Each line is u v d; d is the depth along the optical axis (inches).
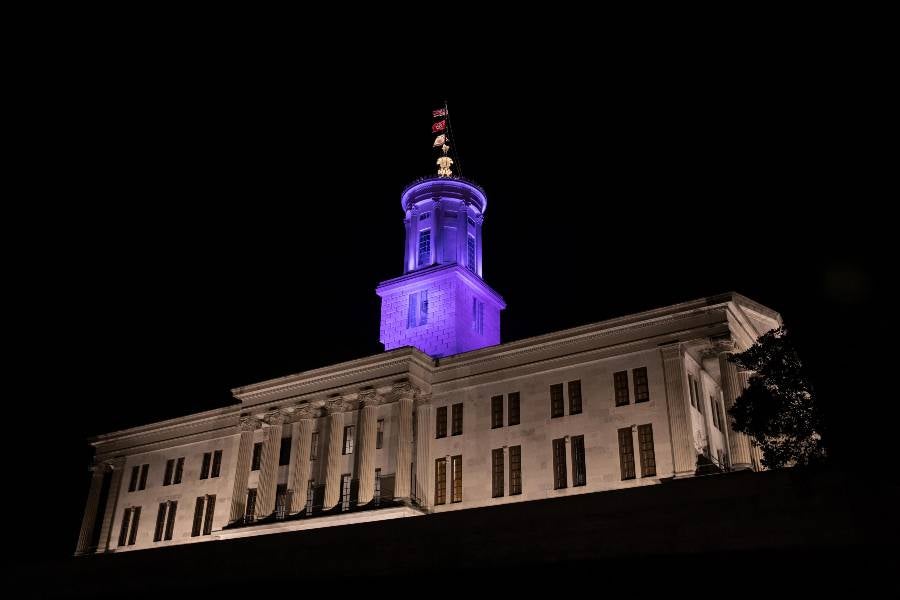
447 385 2245.3
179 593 1572.3
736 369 1860.2
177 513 2623.0
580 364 2058.3
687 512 1183.6
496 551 1299.2
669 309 1964.8
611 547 1211.9
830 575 1020.5
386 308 2679.6
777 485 1139.9
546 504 1309.1
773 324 2066.9
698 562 1127.0
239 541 1596.9
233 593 1504.7
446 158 3002.0
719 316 1909.4
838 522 1071.0
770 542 1103.6
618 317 2031.3
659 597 1088.8
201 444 2696.9
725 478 1187.3
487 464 2087.8
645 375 1959.9
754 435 1579.7
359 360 2287.2
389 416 2213.3
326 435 2320.4
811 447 1524.4
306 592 1413.6
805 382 1544.0
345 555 1443.2
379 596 1323.8
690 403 1920.5
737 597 1039.6
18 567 1863.9
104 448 2962.6
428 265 2726.4
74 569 1779.0
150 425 2847.0
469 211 2839.6
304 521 2150.6
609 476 1904.5
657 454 1856.5
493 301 2753.4
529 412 2081.7
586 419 1990.7
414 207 2847.0
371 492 2126.0
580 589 1162.0
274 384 2438.5
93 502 2881.4
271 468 2322.8
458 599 1245.7
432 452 2188.7
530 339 2144.4
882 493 1065.5
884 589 973.8
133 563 1705.2
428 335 2546.8
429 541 1371.8
